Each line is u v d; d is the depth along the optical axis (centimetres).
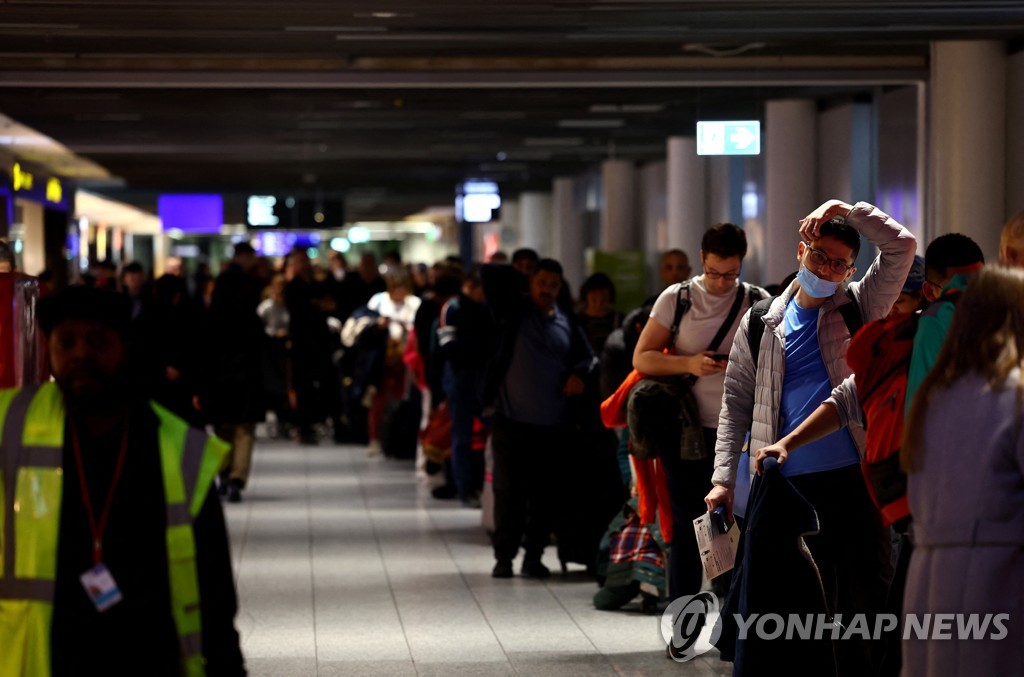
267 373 1418
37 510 402
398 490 1502
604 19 1101
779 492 592
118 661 400
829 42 1248
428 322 1462
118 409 413
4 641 399
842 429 633
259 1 1010
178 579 406
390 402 1811
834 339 641
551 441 1025
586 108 1873
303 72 1309
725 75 1321
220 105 1717
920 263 704
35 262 2694
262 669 769
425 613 910
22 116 1878
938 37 1252
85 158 2659
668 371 770
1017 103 1312
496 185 3575
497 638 839
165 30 1141
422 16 1080
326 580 1020
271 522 1289
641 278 2556
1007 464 430
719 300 775
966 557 431
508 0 1021
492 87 1368
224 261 2488
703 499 786
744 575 597
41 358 683
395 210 4906
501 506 1029
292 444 1992
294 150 2605
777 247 1845
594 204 3177
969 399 437
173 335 1201
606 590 908
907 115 1477
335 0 1005
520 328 1023
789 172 1838
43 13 1066
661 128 2231
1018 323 438
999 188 1338
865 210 637
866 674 633
